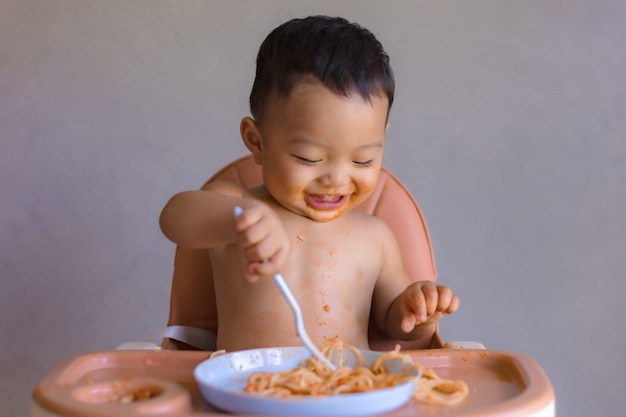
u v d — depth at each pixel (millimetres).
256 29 1747
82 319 1786
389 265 1205
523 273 1787
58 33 1733
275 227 818
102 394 794
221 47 1747
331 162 1037
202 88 1753
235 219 825
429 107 1750
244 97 1755
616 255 1784
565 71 1751
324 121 1010
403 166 1757
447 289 1059
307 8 1741
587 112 1759
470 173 1765
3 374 1779
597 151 1767
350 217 1183
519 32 1744
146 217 1775
